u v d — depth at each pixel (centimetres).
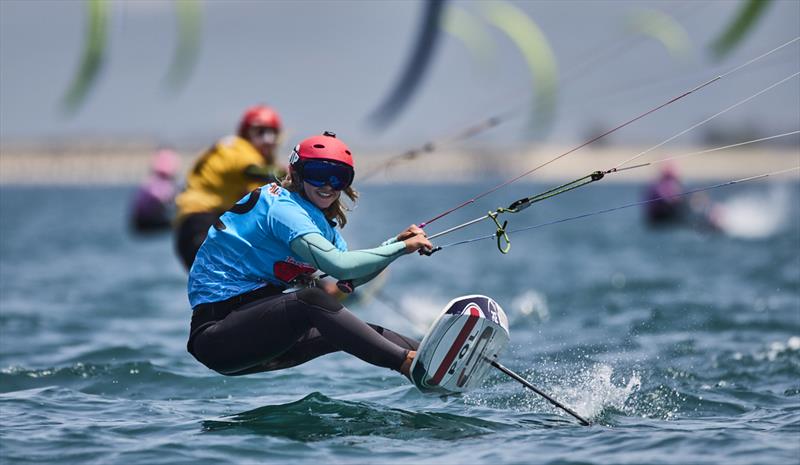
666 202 10106
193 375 2695
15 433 1948
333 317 1958
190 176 3347
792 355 2912
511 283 5575
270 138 3334
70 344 3447
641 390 2400
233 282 1998
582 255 7662
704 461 1708
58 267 7081
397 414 2138
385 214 17788
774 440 1850
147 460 1761
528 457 1758
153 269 6925
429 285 5556
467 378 2011
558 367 2723
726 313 3953
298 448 1841
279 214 1958
